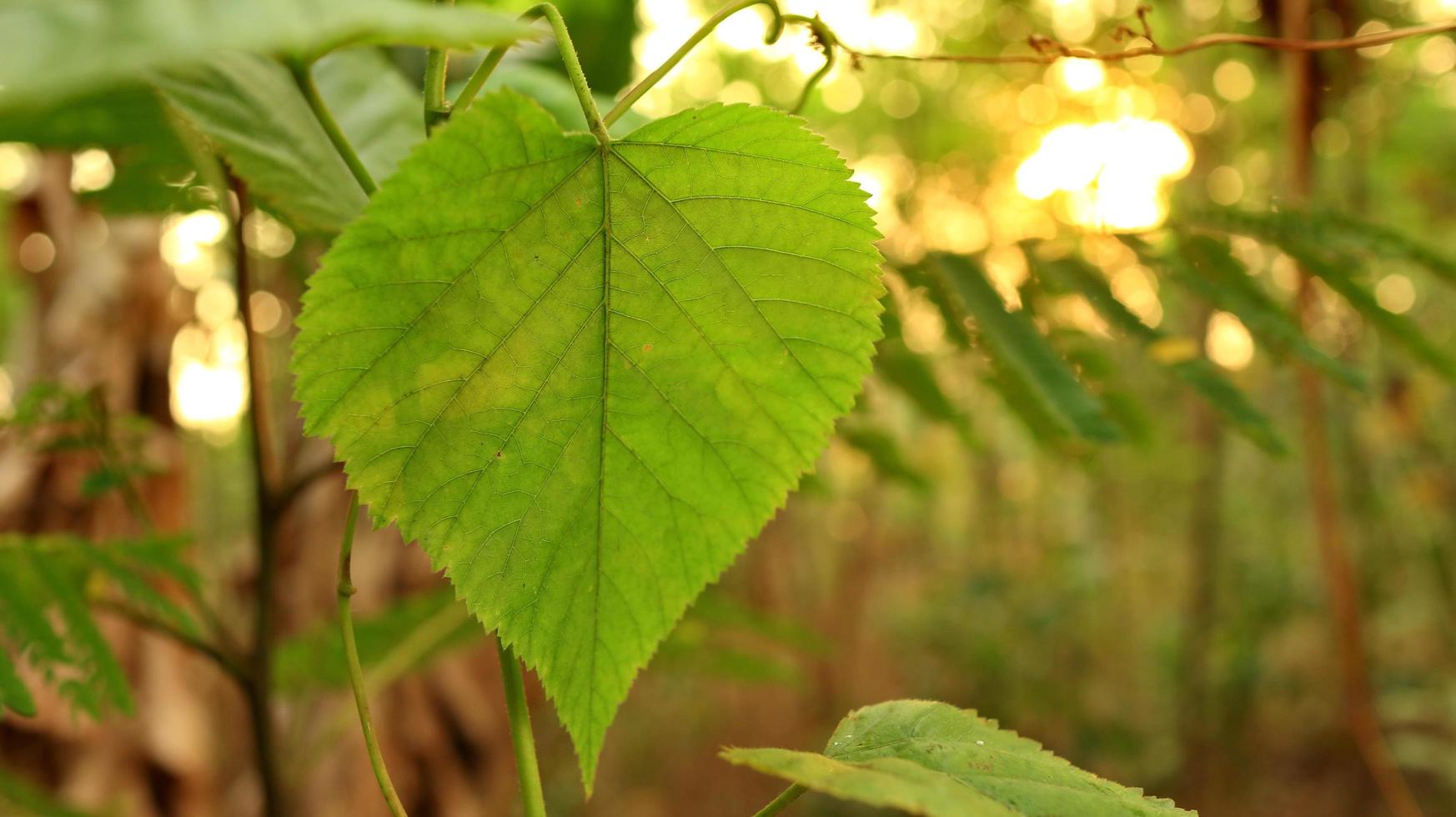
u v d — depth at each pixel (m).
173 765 0.90
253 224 0.53
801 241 0.34
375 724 0.91
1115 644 3.21
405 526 0.33
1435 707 2.36
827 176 0.33
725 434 0.34
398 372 0.33
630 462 0.34
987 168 2.05
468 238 0.33
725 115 0.33
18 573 0.47
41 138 0.45
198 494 1.69
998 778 0.34
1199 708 2.65
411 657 0.67
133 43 0.23
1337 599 0.79
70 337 0.93
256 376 0.54
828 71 0.39
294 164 0.40
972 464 3.38
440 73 0.34
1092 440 0.46
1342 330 0.94
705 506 0.35
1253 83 1.65
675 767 3.01
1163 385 2.27
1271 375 2.03
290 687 0.70
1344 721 2.49
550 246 0.33
